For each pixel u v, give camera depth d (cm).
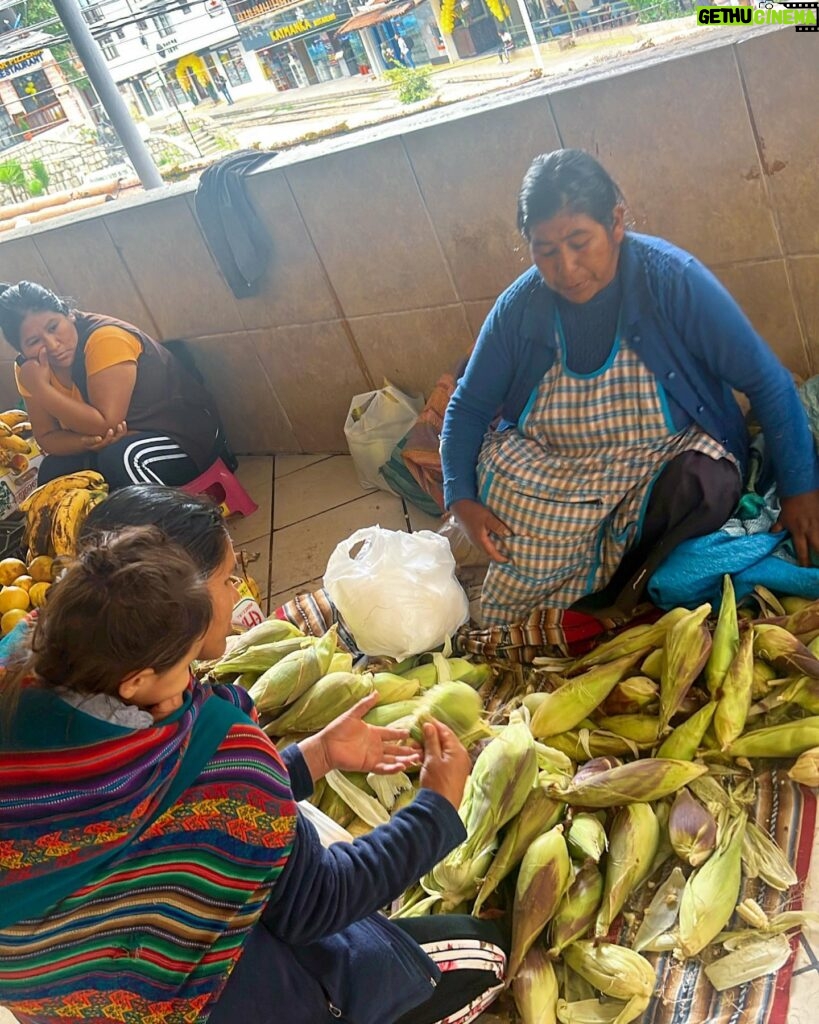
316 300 306
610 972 144
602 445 204
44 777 92
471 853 159
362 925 124
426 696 191
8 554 300
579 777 172
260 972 110
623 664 187
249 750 101
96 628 90
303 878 107
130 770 93
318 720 192
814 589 192
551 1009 146
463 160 250
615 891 154
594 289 185
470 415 216
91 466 306
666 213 235
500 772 164
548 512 208
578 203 171
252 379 343
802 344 242
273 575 288
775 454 192
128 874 95
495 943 145
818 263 226
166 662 94
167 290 333
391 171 263
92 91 330
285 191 284
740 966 144
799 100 204
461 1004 137
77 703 93
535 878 154
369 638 217
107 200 343
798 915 147
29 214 358
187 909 98
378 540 224
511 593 220
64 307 293
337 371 322
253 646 212
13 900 92
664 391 194
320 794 186
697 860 157
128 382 294
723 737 172
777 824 164
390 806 179
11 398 412
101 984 98
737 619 192
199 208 297
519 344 202
